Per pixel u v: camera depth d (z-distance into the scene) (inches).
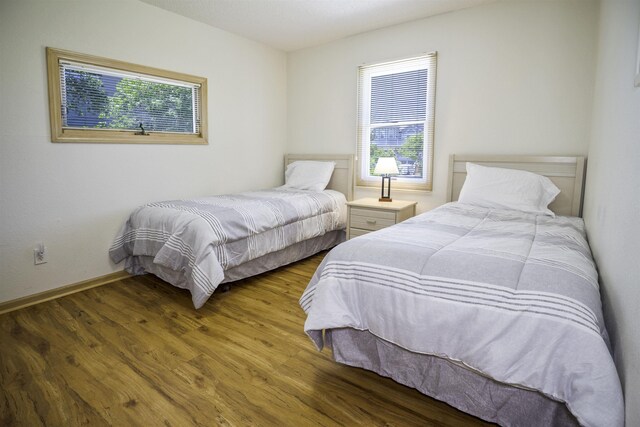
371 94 152.7
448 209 107.7
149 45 123.0
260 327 88.0
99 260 116.3
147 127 127.4
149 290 111.4
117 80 118.0
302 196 136.6
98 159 113.6
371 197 156.7
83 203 111.3
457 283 54.4
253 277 122.4
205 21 137.4
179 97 136.1
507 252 62.0
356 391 64.6
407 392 64.4
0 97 93.4
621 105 58.9
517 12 116.6
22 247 99.9
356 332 67.9
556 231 80.4
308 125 173.0
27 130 98.4
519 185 109.0
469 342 51.1
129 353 76.2
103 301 102.9
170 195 134.2
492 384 53.6
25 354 75.5
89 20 107.9
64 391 63.9
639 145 43.9
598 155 83.4
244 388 65.2
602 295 62.7
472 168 120.6
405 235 74.9
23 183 98.9
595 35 105.4
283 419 57.7
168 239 101.3
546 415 49.7
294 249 133.1
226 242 100.6
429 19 133.4
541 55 114.0
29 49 97.1
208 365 72.1
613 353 51.0
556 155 114.0
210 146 146.0
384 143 151.3
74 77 108.1
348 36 154.7
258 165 167.6
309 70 169.9
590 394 41.8
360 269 63.9
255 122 164.2
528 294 49.0
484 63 123.6
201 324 89.4
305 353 76.9
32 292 102.5
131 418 57.7
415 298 56.9
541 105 115.1
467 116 128.6
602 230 68.4
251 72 160.1
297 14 131.0
